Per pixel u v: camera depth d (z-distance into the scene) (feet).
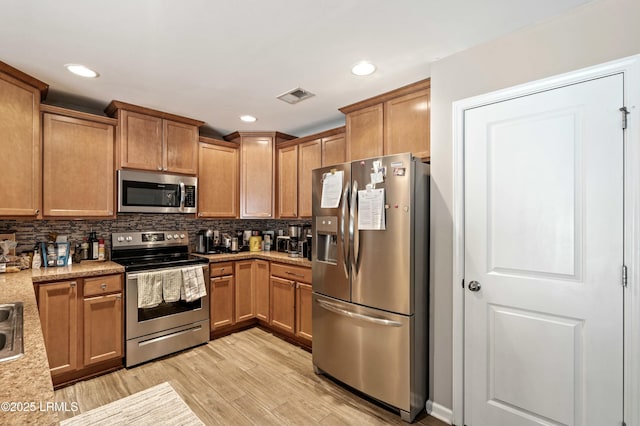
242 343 10.44
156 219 11.13
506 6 5.09
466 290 6.32
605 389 4.87
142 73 7.38
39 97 7.67
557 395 5.30
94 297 8.08
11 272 7.59
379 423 6.50
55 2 4.87
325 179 8.18
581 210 5.08
